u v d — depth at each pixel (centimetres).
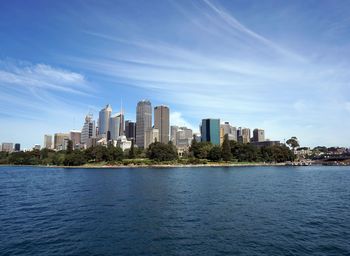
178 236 3681
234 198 6819
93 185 10125
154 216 4847
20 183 11312
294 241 3472
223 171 19088
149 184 10344
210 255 3019
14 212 5328
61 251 3147
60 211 5362
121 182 11200
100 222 4441
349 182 11162
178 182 11069
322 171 19488
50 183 11169
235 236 3675
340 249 3194
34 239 3588
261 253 3066
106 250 3173
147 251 3142
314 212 5191
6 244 3397
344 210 5397
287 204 6006
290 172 18088
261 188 8969
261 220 4538
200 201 6381
